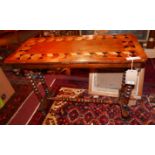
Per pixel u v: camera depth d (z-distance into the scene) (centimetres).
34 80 205
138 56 156
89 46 184
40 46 195
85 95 256
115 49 173
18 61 167
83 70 324
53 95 254
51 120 216
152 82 276
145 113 218
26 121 218
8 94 263
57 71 314
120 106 210
